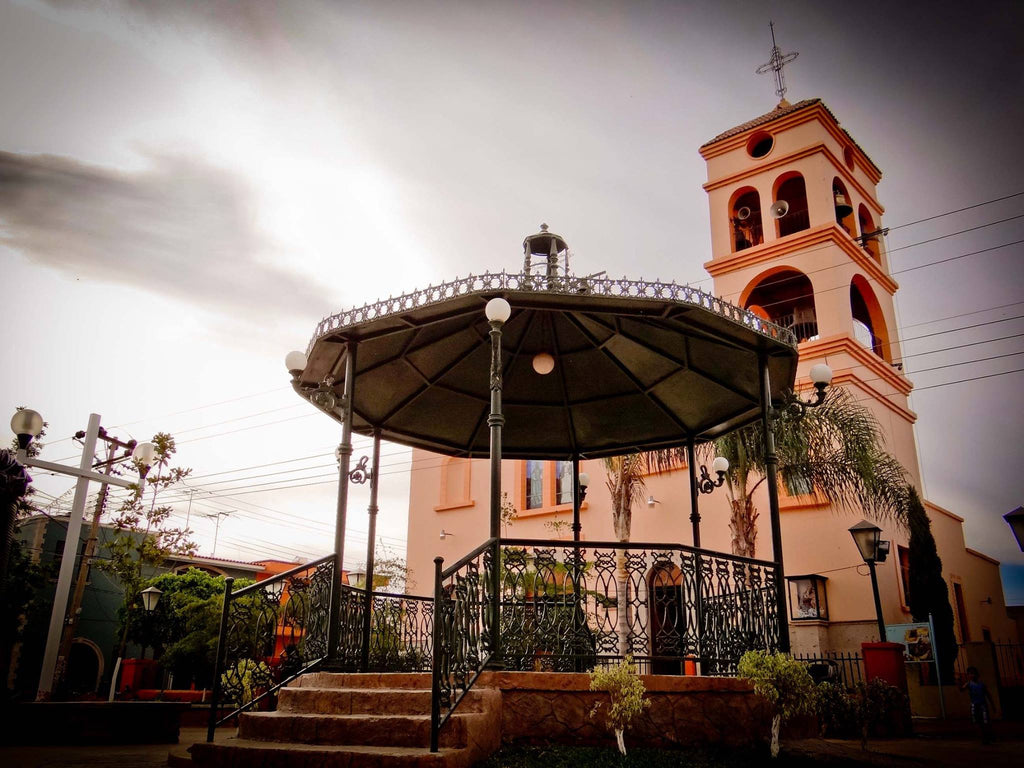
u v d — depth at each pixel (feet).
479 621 22.35
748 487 65.00
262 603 25.49
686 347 31.19
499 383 24.09
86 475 42.86
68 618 71.15
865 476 50.98
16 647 87.71
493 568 22.47
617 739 20.84
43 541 94.17
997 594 85.51
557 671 22.94
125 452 68.95
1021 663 73.87
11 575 77.56
